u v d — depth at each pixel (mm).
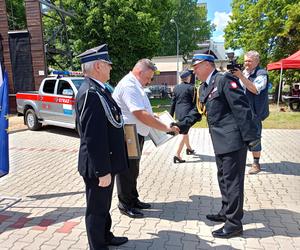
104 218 2988
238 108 3129
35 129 10883
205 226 3723
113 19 19047
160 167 6145
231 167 3309
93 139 2631
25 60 15102
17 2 27453
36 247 3320
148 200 4508
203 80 3514
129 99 3549
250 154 6957
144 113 3553
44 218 4004
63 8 19406
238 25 22125
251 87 4645
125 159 3018
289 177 5379
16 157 7242
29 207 4355
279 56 19984
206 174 5668
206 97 3416
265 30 19938
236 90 3166
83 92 2701
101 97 2723
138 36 19891
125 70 20719
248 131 3133
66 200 4594
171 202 4434
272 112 15016
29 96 10852
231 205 3379
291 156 6773
